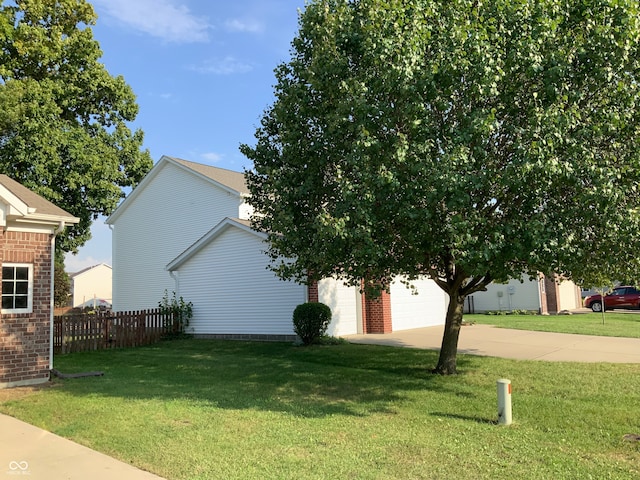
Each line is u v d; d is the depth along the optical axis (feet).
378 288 30.58
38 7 78.18
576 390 30.04
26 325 35.01
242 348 52.54
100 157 78.48
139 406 27.50
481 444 20.57
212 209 77.77
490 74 23.62
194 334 66.23
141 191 87.76
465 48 24.54
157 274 84.38
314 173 31.42
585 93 25.41
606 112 24.31
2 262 34.09
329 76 29.01
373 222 25.67
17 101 68.80
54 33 79.05
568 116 23.44
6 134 69.21
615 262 26.40
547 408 26.30
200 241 65.31
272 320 59.31
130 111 88.07
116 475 17.65
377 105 26.48
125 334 58.65
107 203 79.61
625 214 23.34
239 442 20.99
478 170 25.07
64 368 42.01
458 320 36.40
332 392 31.27
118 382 34.94
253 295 61.11
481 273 26.71
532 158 22.43
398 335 60.54
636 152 23.90
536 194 24.39
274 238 33.78
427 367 38.73
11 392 32.09
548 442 20.86
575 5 25.22
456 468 17.85
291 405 27.81
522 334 55.88
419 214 24.72
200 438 21.56
